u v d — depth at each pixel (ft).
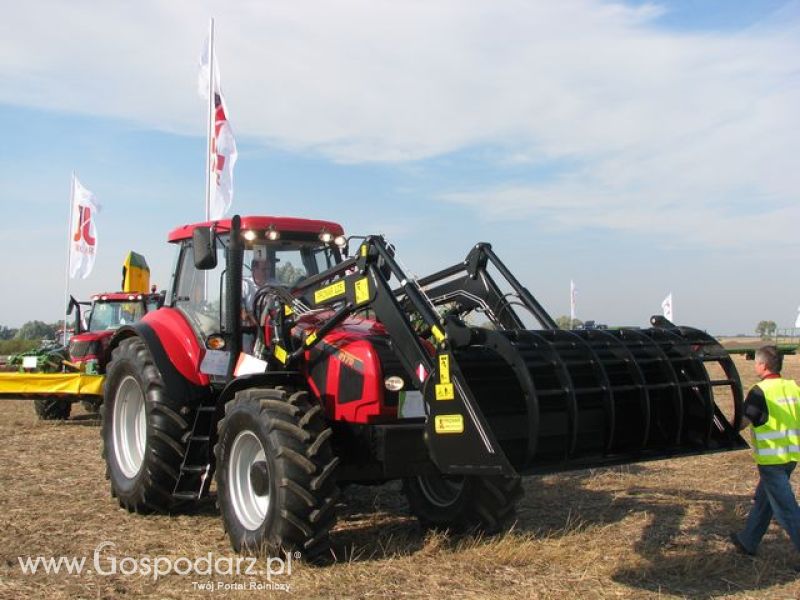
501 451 13.32
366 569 15.28
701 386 16.10
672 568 15.57
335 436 17.21
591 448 15.01
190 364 20.31
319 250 21.80
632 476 25.73
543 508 21.12
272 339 18.75
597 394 14.85
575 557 16.19
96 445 32.30
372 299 16.43
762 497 16.39
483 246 18.98
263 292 19.30
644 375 15.65
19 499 21.95
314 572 15.02
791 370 78.79
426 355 15.11
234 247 18.72
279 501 15.20
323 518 15.31
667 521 19.43
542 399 14.21
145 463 19.66
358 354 16.49
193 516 20.22
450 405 14.35
